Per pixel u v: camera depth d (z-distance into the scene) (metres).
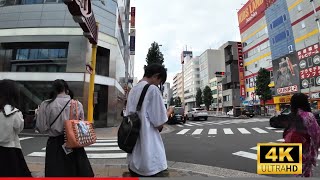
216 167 6.20
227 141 10.69
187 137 12.73
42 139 12.22
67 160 3.19
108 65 20.58
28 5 19.73
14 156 2.94
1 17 19.61
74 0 9.62
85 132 3.22
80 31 18.84
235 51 60.12
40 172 5.42
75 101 3.44
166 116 2.32
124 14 31.25
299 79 38.75
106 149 9.17
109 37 20.78
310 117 3.12
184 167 6.26
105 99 20.06
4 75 18.31
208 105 74.88
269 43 46.78
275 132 13.70
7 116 2.93
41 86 18.17
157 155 2.27
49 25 18.97
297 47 39.38
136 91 2.42
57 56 18.89
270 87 46.62
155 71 2.49
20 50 19.11
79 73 18.30
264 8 48.25
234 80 59.69
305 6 37.66
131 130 2.23
